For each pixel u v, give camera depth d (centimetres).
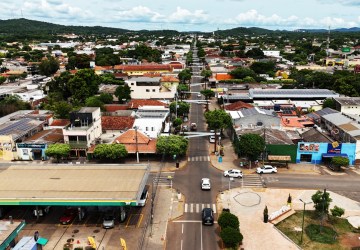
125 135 8912
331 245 5212
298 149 8369
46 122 10731
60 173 6706
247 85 16950
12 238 4956
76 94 14375
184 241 5362
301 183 7381
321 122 11231
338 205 6412
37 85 16712
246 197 6744
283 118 10888
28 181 6338
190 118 12769
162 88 15450
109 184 6175
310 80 16550
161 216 6088
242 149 7969
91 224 5872
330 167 8125
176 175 7806
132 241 5356
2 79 18112
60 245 5253
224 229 5122
